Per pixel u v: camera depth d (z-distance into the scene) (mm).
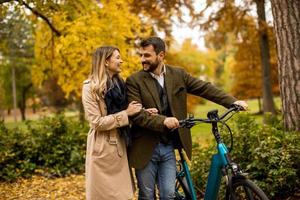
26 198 7152
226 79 44281
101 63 4188
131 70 10391
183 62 21531
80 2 10781
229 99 4180
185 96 4301
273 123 6512
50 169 9047
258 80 28250
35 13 10969
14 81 39719
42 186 8086
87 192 4270
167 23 14641
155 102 4172
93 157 4207
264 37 18016
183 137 4191
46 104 40219
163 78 4277
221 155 3906
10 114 61031
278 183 5324
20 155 9289
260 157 5430
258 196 3521
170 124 3918
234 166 3771
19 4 9367
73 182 8422
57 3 10508
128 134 4262
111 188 4180
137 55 10961
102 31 10438
